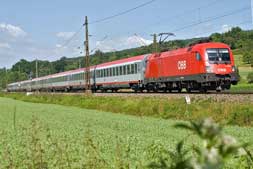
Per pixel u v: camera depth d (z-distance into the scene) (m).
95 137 19.11
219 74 37.31
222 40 120.00
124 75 55.06
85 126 26.06
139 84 50.91
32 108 49.84
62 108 49.19
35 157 10.17
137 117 33.41
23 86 124.88
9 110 46.16
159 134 20.92
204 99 30.81
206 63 37.31
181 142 2.08
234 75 38.00
